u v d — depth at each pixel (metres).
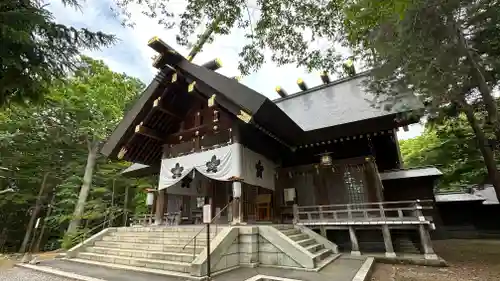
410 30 5.59
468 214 14.95
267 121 8.63
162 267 6.54
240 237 7.17
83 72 5.46
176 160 10.78
